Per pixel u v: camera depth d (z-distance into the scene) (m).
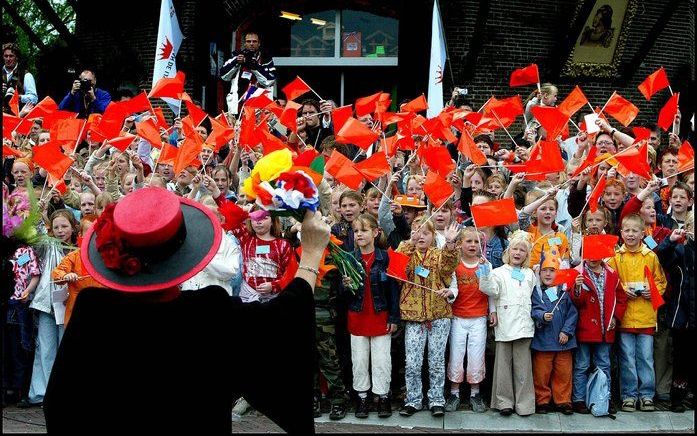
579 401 6.83
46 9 12.80
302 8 14.59
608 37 14.06
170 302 2.74
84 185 8.28
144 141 9.30
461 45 13.85
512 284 6.79
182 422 2.65
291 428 2.81
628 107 7.96
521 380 6.77
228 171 7.96
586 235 6.95
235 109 10.52
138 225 2.65
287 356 2.80
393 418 6.70
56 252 6.95
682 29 14.91
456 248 6.72
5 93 10.60
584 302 6.83
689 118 14.19
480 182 7.82
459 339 6.87
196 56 13.78
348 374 7.19
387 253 6.87
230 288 6.58
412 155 7.74
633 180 7.67
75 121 7.60
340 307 7.00
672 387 6.89
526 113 9.75
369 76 14.77
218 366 2.72
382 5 14.33
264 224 6.52
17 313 6.94
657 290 6.73
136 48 14.70
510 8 13.95
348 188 7.62
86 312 2.71
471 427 6.54
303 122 9.27
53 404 2.63
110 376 2.65
